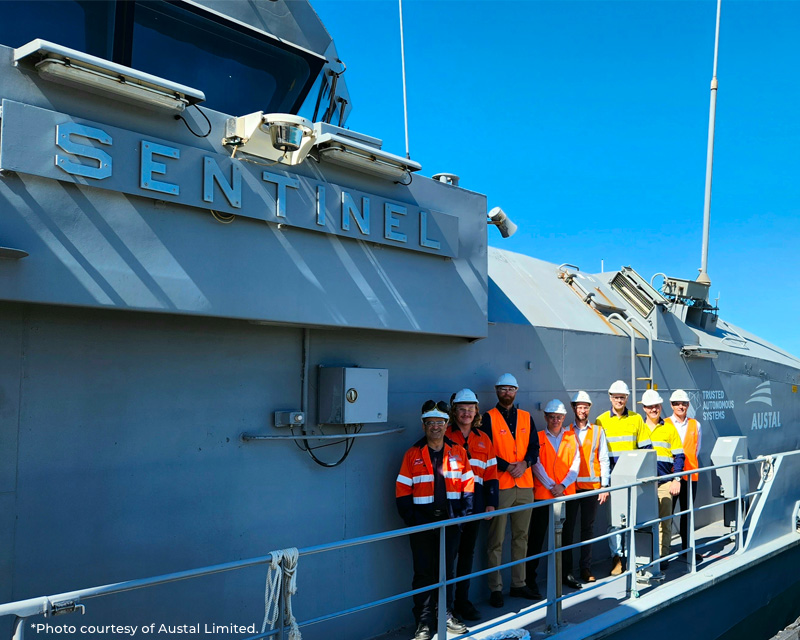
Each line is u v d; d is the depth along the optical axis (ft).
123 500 12.66
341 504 16.28
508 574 20.17
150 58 13.99
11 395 11.48
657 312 28.27
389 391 17.49
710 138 37.83
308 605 15.44
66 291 10.73
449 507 16.53
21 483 11.52
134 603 12.74
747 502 27.35
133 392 12.89
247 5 14.79
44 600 7.82
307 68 16.12
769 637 24.43
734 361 32.04
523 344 21.62
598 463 21.70
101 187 11.11
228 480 14.17
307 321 14.07
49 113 10.63
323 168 14.74
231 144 12.91
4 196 10.21
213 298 12.57
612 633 16.75
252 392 14.70
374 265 15.56
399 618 17.40
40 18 12.59
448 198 17.81
